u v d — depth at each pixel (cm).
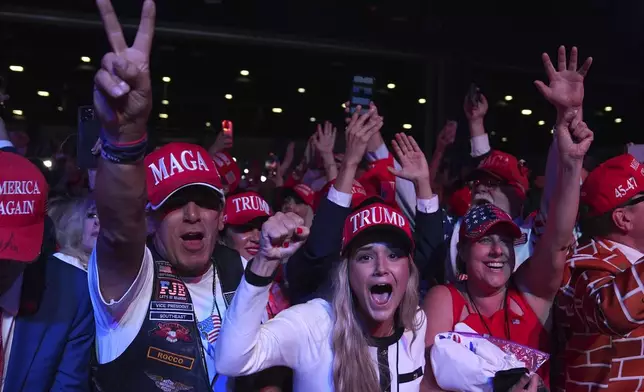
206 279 204
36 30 1041
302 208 391
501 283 238
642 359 237
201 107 1354
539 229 275
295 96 1385
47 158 782
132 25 816
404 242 196
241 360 174
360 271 195
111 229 157
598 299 219
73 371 187
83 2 819
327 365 191
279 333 186
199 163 199
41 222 173
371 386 189
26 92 1228
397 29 941
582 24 993
